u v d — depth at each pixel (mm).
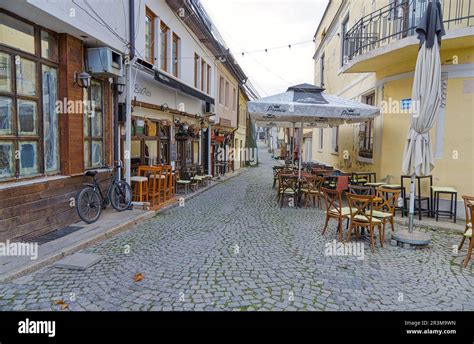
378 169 9547
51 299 3619
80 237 5566
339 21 14570
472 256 5289
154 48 9883
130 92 7918
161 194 9875
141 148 9336
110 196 7523
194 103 13898
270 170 25453
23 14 5172
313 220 7840
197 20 12445
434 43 5699
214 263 4805
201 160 15500
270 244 5816
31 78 5500
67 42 6117
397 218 7688
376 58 8430
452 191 7344
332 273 4520
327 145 16812
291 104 8578
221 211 8828
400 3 8234
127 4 7816
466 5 7355
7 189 4832
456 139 7707
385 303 3705
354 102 9352
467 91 7551
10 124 5086
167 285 4020
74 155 6320
